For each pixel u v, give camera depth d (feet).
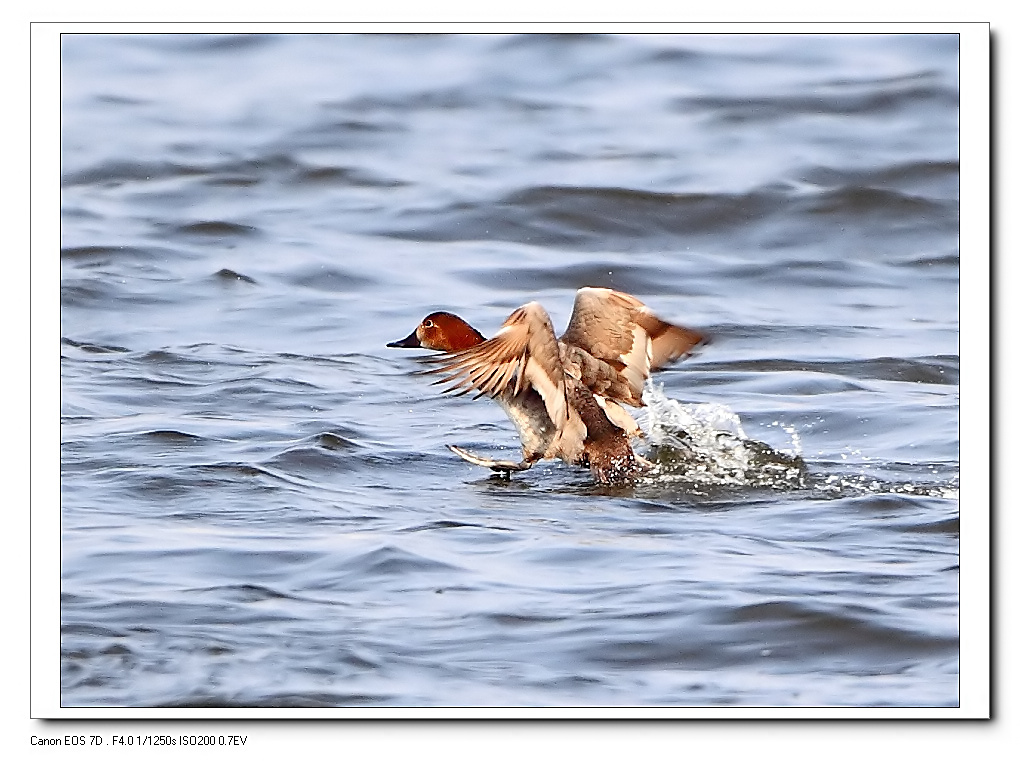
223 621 51.57
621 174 142.41
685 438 77.05
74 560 57.21
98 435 76.84
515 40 174.19
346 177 143.43
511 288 116.47
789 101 160.35
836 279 120.26
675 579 56.08
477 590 54.80
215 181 141.79
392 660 48.65
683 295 115.96
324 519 63.52
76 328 103.71
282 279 116.78
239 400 86.74
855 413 84.02
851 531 62.75
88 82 164.86
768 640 50.55
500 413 85.71
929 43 167.22
